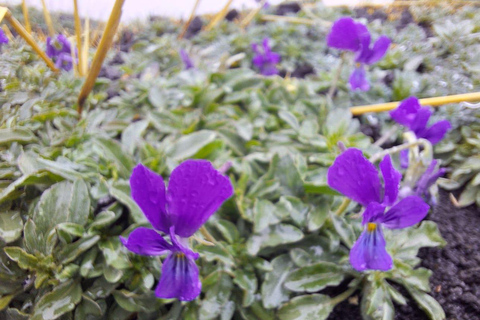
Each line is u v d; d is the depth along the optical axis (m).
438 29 0.27
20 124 0.19
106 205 0.16
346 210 0.17
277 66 0.29
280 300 0.16
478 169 0.20
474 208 0.19
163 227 0.11
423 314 0.16
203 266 0.16
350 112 0.21
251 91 0.23
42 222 0.15
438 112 0.22
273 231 0.16
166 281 0.11
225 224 0.17
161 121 0.21
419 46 0.27
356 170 0.12
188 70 0.25
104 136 0.18
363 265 0.12
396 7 0.34
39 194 0.17
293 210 0.17
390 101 0.24
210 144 0.19
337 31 0.20
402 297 0.16
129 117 0.23
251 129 0.20
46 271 0.15
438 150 0.21
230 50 0.31
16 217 0.16
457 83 0.23
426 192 0.16
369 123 0.23
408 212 0.12
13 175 0.17
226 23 0.34
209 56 0.31
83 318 0.15
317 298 0.16
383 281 0.16
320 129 0.22
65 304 0.14
